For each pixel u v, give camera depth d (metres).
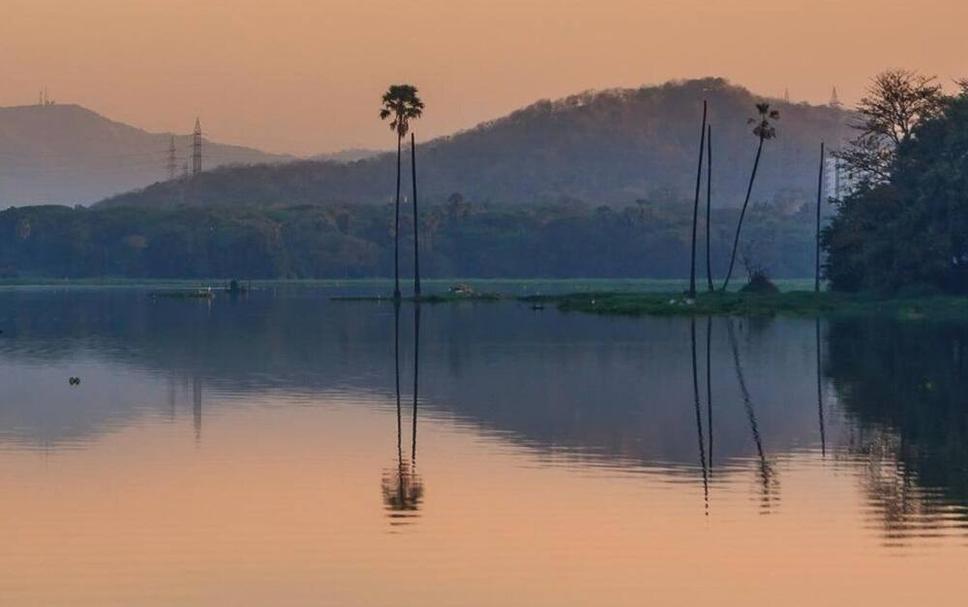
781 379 127.56
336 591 56.47
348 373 136.12
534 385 124.06
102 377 134.12
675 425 98.00
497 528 66.38
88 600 55.31
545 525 66.88
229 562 60.53
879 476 78.12
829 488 75.00
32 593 56.16
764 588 56.97
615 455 85.38
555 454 85.69
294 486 75.94
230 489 75.19
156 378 132.38
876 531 65.44
